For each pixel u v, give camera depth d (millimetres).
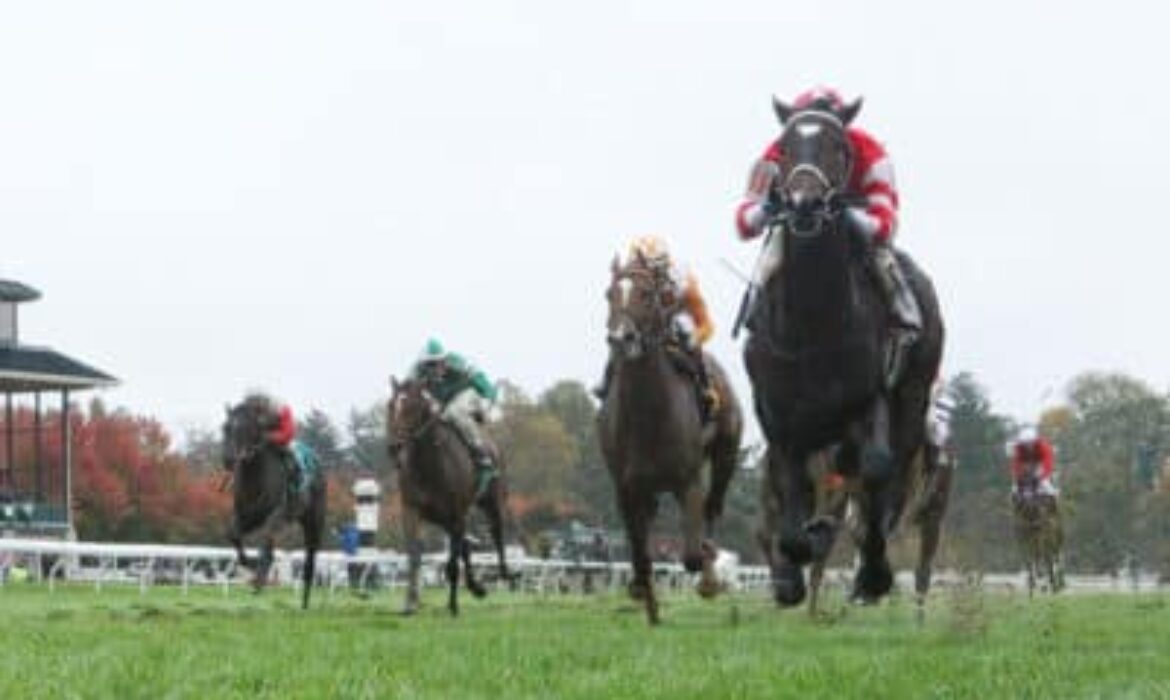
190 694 8188
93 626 15062
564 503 89812
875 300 11836
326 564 35781
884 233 11727
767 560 17094
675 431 14523
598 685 8414
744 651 10891
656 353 14352
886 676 8711
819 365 11609
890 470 11781
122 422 83750
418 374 19828
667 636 12766
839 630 14086
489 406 20297
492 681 8805
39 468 53406
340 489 84375
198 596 27453
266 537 25547
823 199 11234
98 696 8172
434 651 10953
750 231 11812
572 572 39406
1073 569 79438
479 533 39094
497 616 18516
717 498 16969
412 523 19578
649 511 15086
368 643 11797
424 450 19328
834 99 12062
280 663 9969
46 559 38312
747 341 12078
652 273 14305
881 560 12336
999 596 20266
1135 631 14344
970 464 82750
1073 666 9320
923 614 17047
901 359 11984
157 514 81250
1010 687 8164
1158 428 97312
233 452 25094
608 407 14805
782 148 11609
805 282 11453
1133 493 84125
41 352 53219
